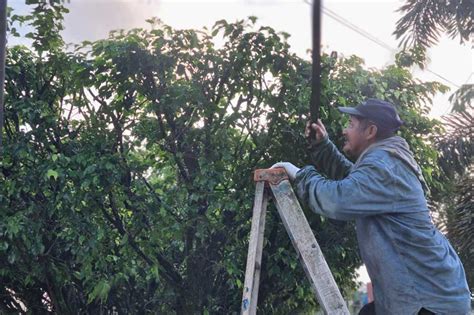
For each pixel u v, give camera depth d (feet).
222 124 14.37
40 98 15.75
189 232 14.96
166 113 14.69
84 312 15.80
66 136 15.56
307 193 8.42
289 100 14.20
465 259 22.12
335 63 14.53
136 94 15.02
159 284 15.75
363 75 14.98
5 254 14.97
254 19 13.98
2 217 14.21
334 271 16.11
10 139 15.06
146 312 15.70
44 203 14.65
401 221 8.09
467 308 8.13
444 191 20.63
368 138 8.82
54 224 14.78
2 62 10.19
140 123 15.38
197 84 14.33
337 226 15.05
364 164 8.14
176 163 14.94
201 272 14.99
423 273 7.97
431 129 16.19
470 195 22.43
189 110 14.58
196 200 14.19
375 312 8.39
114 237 15.11
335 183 8.11
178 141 14.98
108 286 13.79
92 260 14.42
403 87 16.05
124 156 14.75
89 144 15.11
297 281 15.34
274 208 14.12
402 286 7.91
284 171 9.18
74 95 15.47
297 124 14.37
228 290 15.17
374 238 8.13
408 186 8.13
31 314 16.24
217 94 14.65
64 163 14.26
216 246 14.93
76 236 14.07
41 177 14.25
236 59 13.84
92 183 14.10
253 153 14.75
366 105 8.92
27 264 14.76
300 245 8.82
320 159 10.16
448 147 22.61
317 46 8.37
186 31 14.19
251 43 13.96
